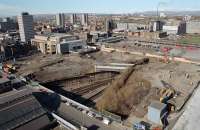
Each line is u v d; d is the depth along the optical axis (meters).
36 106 73.38
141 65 138.38
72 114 73.25
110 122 68.56
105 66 138.75
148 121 71.69
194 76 112.69
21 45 199.62
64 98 85.88
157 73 119.25
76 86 117.00
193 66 133.00
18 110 69.25
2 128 62.19
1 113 66.06
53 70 143.00
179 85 100.94
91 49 196.38
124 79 111.81
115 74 132.38
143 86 101.31
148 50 179.75
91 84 119.25
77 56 178.62
